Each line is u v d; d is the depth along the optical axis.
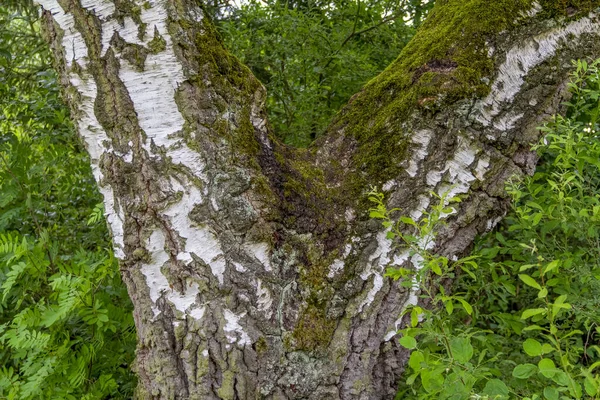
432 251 1.47
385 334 1.48
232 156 1.37
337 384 1.44
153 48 1.32
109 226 1.45
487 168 1.47
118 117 1.34
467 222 1.49
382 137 1.52
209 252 1.36
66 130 2.86
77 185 2.80
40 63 4.05
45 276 1.93
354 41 3.46
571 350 1.41
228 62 1.45
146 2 1.31
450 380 1.11
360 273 1.47
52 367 1.67
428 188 1.46
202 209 1.35
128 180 1.36
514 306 2.57
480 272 1.97
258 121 1.49
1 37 3.45
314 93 2.98
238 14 3.24
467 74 1.42
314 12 3.41
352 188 1.52
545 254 1.64
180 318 1.38
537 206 1.40
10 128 3.14
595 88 1.67
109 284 1.99
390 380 1.54
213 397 1.37
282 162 1.51
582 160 1.42
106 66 1.33
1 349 2.04
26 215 2.43
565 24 1.50
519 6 1.48
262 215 1.39
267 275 1.39
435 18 1.69
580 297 1.44
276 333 1.39
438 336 1.20
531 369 1.03
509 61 1.45
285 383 1.39
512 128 1.47
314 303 1.44
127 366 2.05
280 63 3.12
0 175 2.17
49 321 1.61
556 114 1.54
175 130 1.34
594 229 1.44
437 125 1.43
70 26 1.33
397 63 1.66
